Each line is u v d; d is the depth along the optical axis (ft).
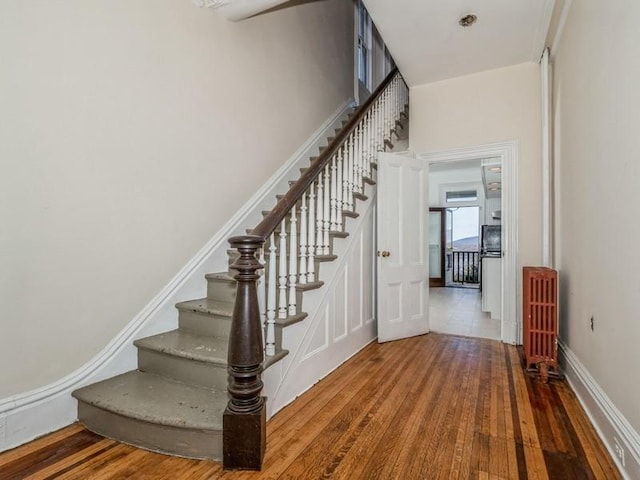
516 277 11.10
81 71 6.16
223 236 9.21
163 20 7.69
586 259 6.99
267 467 5.06
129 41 6.98
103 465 5.08
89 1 6.29
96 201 6.44
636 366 4.73
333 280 9.00
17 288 5.43
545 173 10.38
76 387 6.22
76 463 5.11
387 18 9.01
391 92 13.50
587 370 6.86
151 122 7.42
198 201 8.57
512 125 11.32
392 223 11.54
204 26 8.72
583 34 7.04
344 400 7.18
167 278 7.84
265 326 6.59
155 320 7.54
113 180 6.72
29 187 5.50
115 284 6.81
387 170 11.45
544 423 6.25
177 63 8.00
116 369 6.83
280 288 6.89
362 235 10.78
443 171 26.86
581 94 7.25
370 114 11.56
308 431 6.00
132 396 6.04
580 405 6.93
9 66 5.24
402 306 11.76
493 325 13.88
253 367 5.18
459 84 12.16
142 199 7.26
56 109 5.82
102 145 6.51
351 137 10.19
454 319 15.06
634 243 4.84
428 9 8.70
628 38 5.01
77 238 6.16
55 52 5.79
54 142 5.80
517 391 7.61
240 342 5.14
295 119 12.35
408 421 6.33
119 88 6.79
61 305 5.98
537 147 10.97
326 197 8.73
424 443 5.64
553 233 10.11
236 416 5.05
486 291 16.14
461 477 4.83
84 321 6.32
